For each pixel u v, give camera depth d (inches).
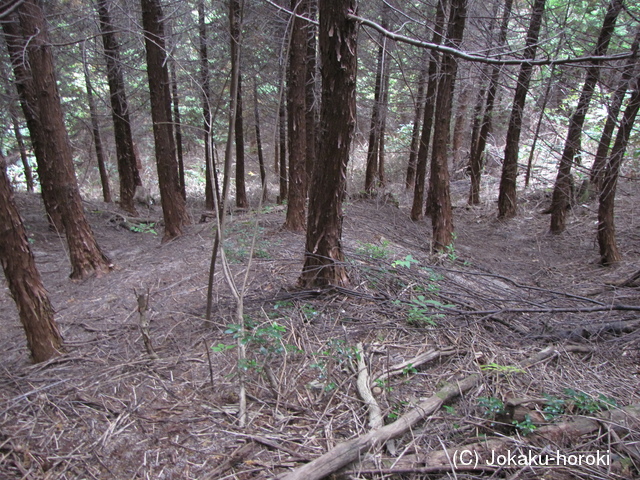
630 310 144.8
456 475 72.8
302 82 240.1
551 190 384.5
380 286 153.4
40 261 242.5
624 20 204.8
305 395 95.4
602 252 227.3
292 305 136.9
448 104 224.1
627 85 152.1
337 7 116.6
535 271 235.8
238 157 435.2
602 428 83.6
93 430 83.5
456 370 105.9
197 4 249.9
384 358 108.7
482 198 453.1
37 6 170.4
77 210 193.8
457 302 146.1
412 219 357.4
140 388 97.6
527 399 89.5
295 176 247.3
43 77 176.2
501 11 220.7
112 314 145.3
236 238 227.5
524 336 130.0
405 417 84.0
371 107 410.6
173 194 261.6
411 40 105.0
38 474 72.9
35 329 111.3
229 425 85.4
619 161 206.7
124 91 380.2
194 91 394.0
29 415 88.2
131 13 222.7
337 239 145.6
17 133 396.5
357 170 553.9
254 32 240.1
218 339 118.4
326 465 71.9
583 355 120.1
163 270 187.9
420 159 350.6
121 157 396.5
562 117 327.0
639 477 72.4
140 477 72.4
